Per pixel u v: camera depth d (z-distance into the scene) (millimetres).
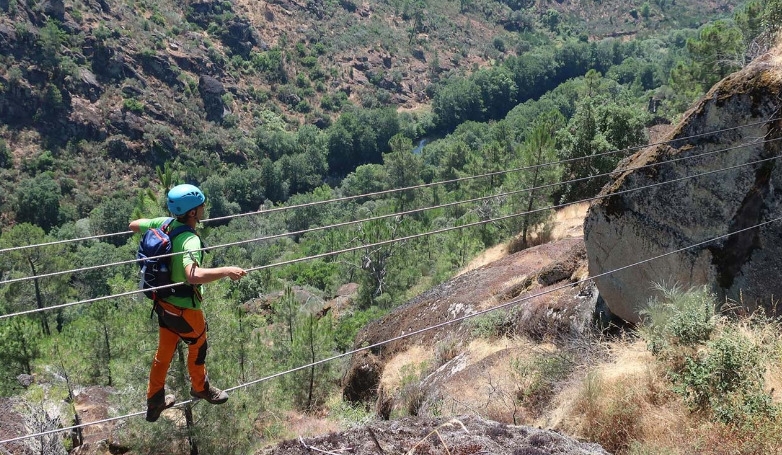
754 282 6852
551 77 171375
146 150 121250
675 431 5410
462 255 29062
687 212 7391
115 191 111000
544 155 22156
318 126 151000
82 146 114938
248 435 12617
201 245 3832
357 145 127500
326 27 182500
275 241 71875
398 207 68750
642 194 7785
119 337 12828
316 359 16484
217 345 11906
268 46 166500
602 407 6133
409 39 191125
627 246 8023
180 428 11438
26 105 113375
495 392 8406
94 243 64250
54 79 117562
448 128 144000
